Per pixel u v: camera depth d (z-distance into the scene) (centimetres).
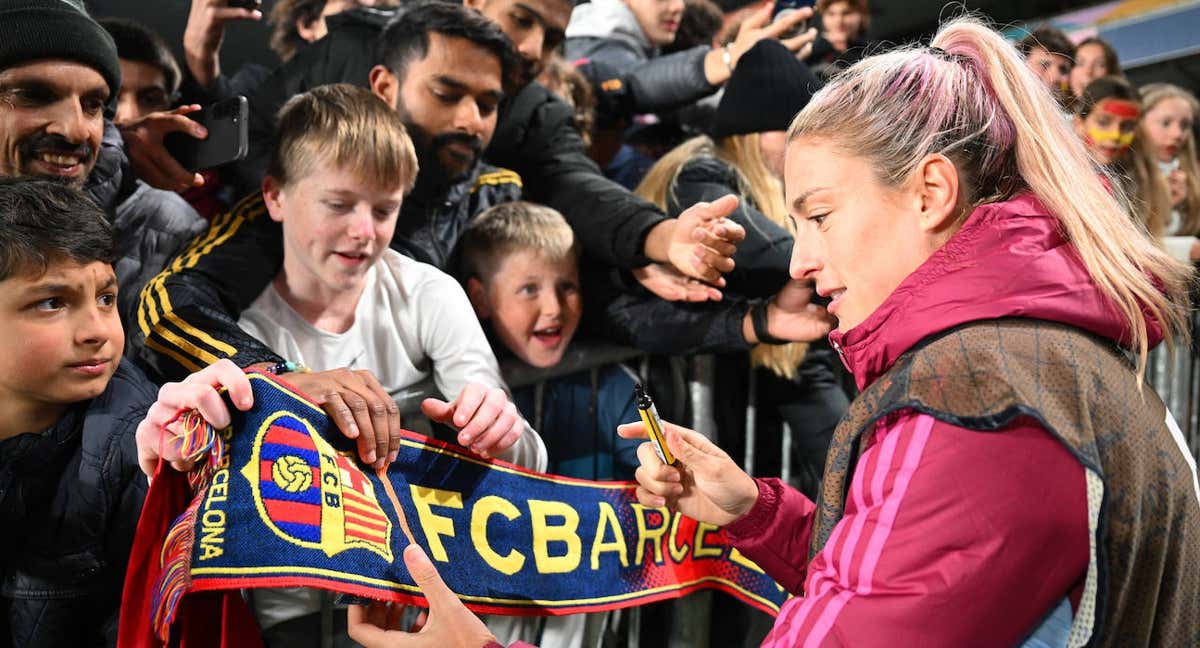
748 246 199
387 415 131
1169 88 334
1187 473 104
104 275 123
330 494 125
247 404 118
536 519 153
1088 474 92
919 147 102
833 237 107
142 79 176
